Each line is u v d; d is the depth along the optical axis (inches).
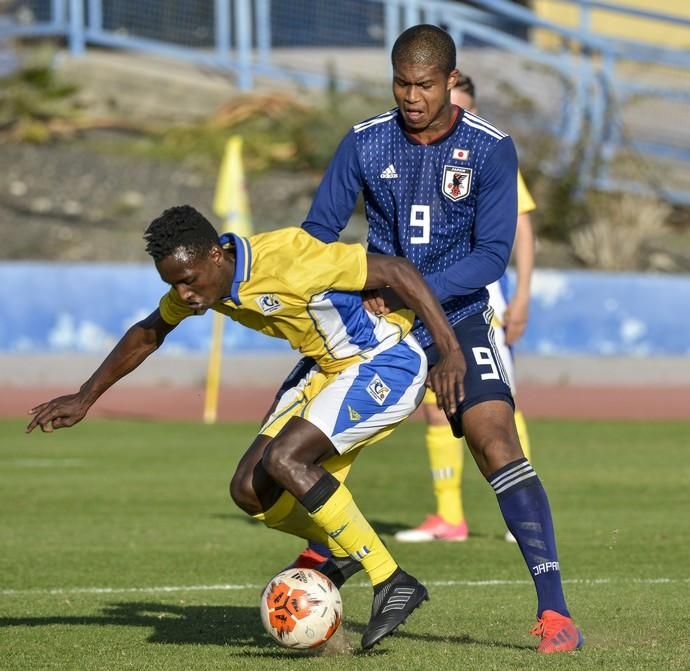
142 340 713.6
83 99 4261.8
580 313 2957.7
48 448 1827.0
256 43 4367.6
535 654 666.8
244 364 2812.5
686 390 2704.2
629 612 805.2
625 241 3513.8
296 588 662.5
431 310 667.4
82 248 3336.6
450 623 783.1
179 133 4050.2
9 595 893.2
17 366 2728.8
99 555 1066.7
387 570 681.6
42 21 4419.3
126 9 4377.5
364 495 1439.5
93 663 663.1
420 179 741.9
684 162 4023.1
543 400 2519.7
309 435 671.8
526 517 690.2
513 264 2878.9
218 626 776.9
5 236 3351.4
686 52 3993.6
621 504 1333.7
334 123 3944.4
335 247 669.3
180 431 2023.9
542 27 3863.2
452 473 1154.7
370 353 693.3
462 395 664.4
